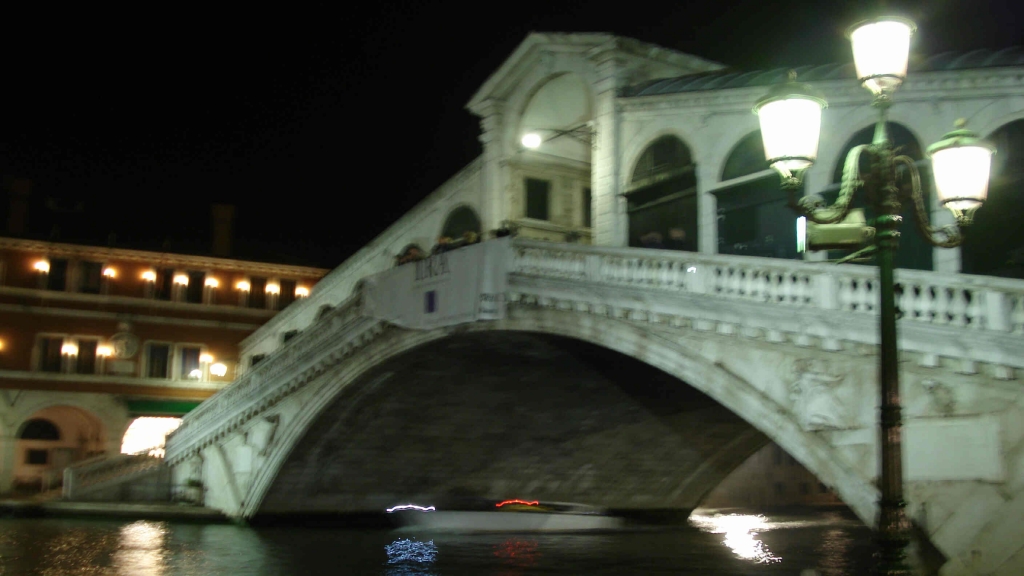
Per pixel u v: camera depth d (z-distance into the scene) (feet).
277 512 87.35
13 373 106.32
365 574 54.34
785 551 69.62
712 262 46.65
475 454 88.74
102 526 83.20
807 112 22.84
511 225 62.54
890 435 21.77
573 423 81.76
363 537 77.51
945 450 37.45
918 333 38.06
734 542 76.89
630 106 63.10
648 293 49.16
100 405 109.50
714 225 56.49
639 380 67.92
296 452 81.87
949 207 25.17
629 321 50.83
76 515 91.86
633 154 62.85
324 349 74.95
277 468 82.74
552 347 61.62
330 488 87.86
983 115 45.06
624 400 74.38
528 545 72.38
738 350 45.62
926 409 38.27
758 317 44.06
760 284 44.45
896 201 23.02
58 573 53.11
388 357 68.18
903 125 47.80
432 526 83.25
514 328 57.67
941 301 37.83
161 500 99.40
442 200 82.07
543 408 78.48
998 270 43.47
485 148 75.31
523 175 74.08
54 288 110.01
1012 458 35.50
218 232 119.34
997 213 43.91
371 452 84.99
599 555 65.62
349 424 79.77
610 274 51.67
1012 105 44.09
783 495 146.00
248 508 86.17
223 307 116.26
